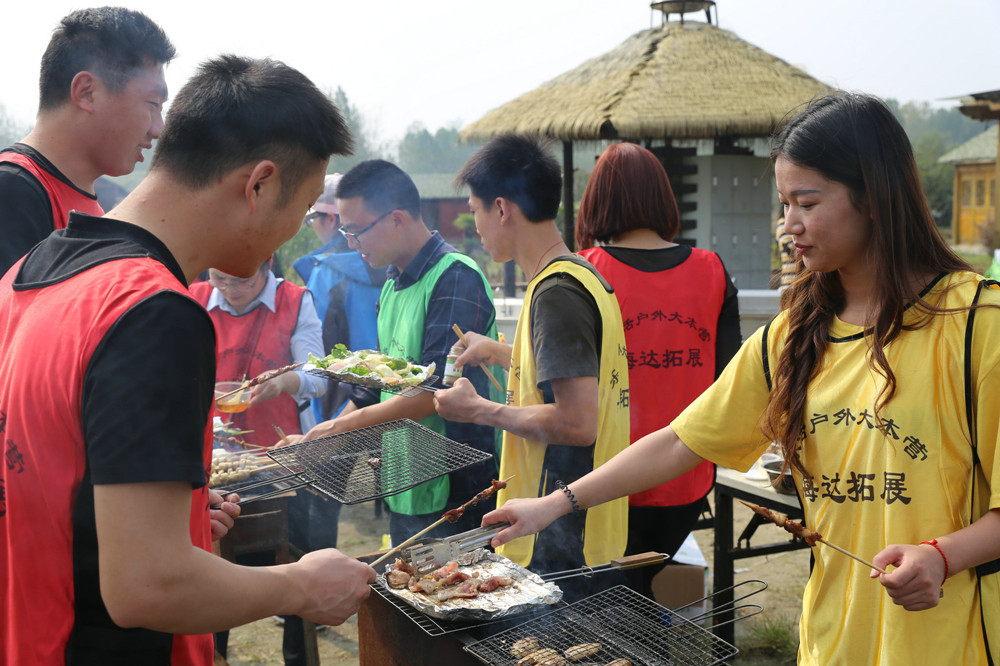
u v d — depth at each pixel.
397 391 2.67
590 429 2.18
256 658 3.63
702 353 3.03
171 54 2.40
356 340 4.13
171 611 1.16
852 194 1.50
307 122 1.33
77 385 1.16
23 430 1.21
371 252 3.04
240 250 1.38
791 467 1.68
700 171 8.44
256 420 3.55
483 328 2.97
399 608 1.94
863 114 1.49
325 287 4.25
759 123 7.75
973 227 26.86
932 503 1.48
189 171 1.29
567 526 2.32
